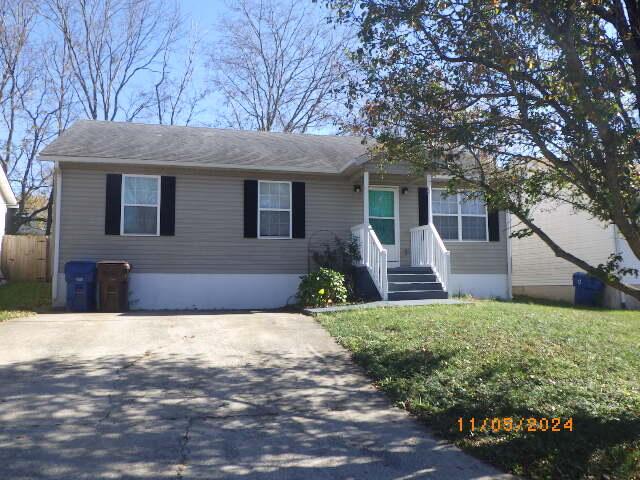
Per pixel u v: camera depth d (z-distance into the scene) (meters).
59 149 12.79
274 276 14.02
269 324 10.02
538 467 4.41
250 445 4.81
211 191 13.83
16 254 20.00
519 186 5.87
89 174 13.12
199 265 13.60
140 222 13.37
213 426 5.21
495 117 5.34
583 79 4.71
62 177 12.98
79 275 12.16
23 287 17.06
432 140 5.73
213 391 6.21
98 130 14.91
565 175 5.33
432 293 12.81
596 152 4.78
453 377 6.39
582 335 8.48
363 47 5.78
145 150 13.54
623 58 4.94
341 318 10.11
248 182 14.05
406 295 12.63
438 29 5.50
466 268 15.29
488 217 15.56
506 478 4.30
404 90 5.71
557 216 18.09
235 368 7.10
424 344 7.77
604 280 5.07
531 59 5.13
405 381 6.42
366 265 13.16
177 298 13.41
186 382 6.49
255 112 30.59
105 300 12.26
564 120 4.91
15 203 20.66
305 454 4.66
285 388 6.39
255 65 30.08
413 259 14.85
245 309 13.44
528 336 8.23
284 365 7.29
